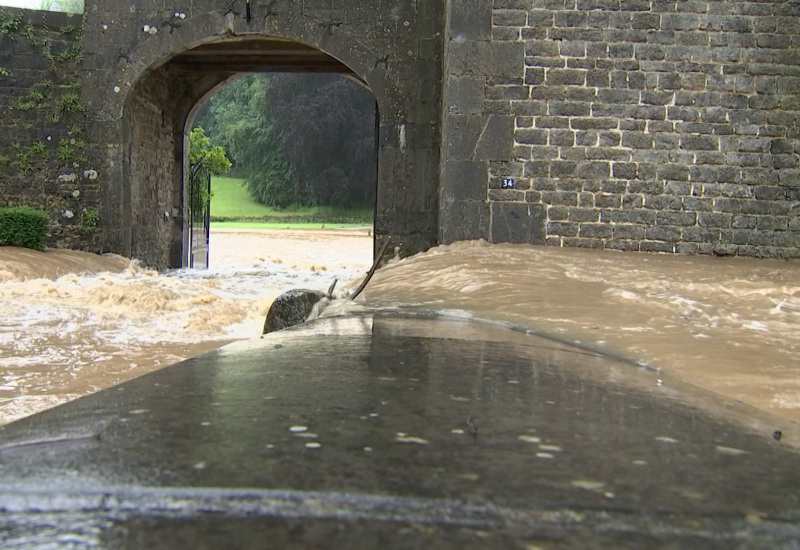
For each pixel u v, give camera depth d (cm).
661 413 198
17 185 1389
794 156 1137
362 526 98
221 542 92
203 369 234
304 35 1316
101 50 1368
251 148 6397
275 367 241
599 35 1135
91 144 1383
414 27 1298
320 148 6338
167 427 148
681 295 667
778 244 1139
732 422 198
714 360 381
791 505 116
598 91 1136
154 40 1355
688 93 1136
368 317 500
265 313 895
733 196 1141
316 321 453
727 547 99
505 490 114
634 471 130
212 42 1377
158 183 1625
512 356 305
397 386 208
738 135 1137
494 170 1143
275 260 2162
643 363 369
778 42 1130
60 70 1380
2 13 1366
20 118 1383
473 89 1138
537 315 541
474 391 207
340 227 4906
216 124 7056
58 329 734
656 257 1088
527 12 1134
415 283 786
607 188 1140
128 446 132
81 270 1235
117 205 1387
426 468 124
